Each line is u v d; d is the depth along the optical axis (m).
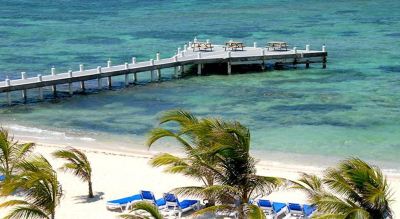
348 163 18.52
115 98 56.69
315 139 41.38
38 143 40.84
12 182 21.50
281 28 119.25
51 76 56.91
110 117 49.19
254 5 188.50
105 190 29.91
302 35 106.44
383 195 17.12
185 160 23.16
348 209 17.28
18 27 135.00
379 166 35.12
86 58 84.81
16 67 77.44
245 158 19.53
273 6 182.50
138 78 67.25
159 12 169.75
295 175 32.31
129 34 115.06
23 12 182.38
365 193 17.47
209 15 155.75
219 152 19.22
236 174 19.78
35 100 56.41
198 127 20.73
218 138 19.38
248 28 121.12
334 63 75.00
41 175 20.81
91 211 26.95
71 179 31.52
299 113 49.03
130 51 91.25
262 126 45.09
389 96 54.91
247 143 19.69
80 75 58.03
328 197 18.03
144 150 38.94
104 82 64.94
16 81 54.91
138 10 179.25
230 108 51.50
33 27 134.25
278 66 72.50
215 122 20.61
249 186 19.86
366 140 41.03
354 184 17.88
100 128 45.56
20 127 46.06
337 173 18.45
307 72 68.88
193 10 174.12
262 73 68.56
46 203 20.97
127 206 26.88
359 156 37.41
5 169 26.91
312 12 157.25
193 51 73.75
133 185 30.61
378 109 49.88
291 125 45.25
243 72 69.31
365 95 55.56
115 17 156.38
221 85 62.12
